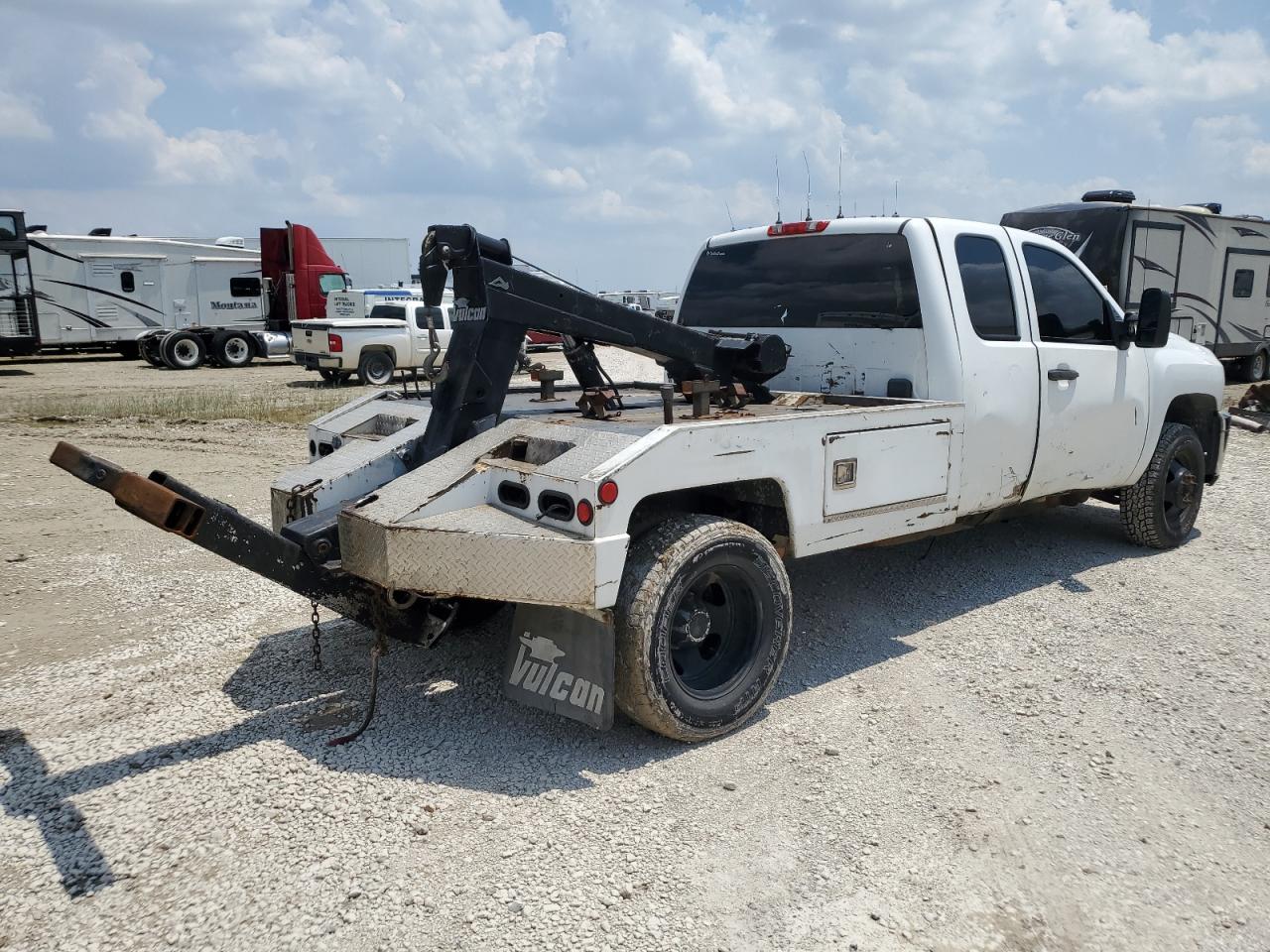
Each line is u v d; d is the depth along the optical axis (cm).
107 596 530
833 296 498
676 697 341
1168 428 612
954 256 466
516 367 496
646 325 431
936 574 570
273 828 294
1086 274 550
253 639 464
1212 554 613
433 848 285
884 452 414
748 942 246
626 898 262
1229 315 1641
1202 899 267
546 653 354
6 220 2134
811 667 430
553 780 326
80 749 346
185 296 2394
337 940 244
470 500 348
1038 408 496
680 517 356
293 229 2419
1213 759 346
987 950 245
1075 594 532
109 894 262
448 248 378
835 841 292
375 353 1866
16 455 992
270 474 897
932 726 371
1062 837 296
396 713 379
